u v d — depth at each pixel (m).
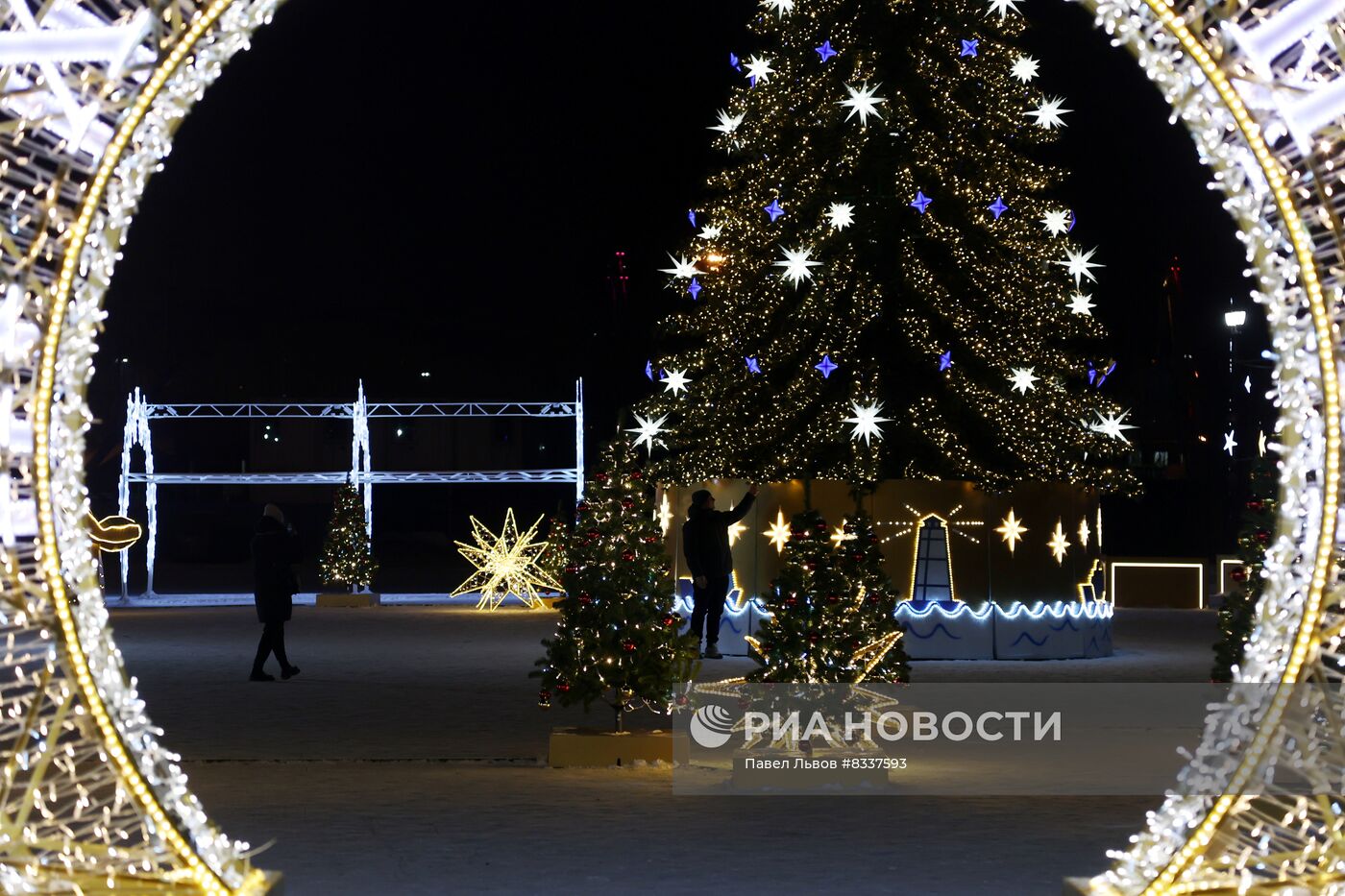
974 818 9.95
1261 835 7.07
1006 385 22.73
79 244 6.60
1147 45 6.73
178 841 6.82
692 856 8.77
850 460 22.23
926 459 22.69
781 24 23.25
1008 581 22.20
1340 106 6.36
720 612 21.88
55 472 6.88
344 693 17.61
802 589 11.47
